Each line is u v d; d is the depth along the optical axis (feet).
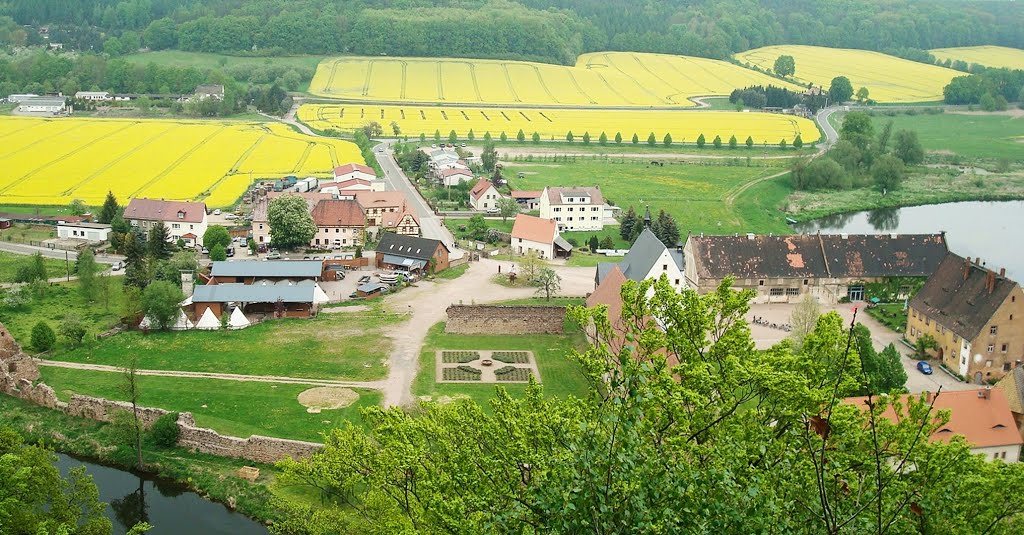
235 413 323.16
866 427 138.62
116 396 336.29
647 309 159.74
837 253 481.87
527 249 577.43
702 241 481.05
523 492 131.75
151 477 291.58
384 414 170.71
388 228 619.26
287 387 348.38
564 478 110.01
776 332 426.51
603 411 123.13
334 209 599.98
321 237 596.29
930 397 279.49
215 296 434.71
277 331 414.00
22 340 400.06
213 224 622.13
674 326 155.53
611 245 607.37
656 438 128.57
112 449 302.66
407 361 377.50
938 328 395.96
